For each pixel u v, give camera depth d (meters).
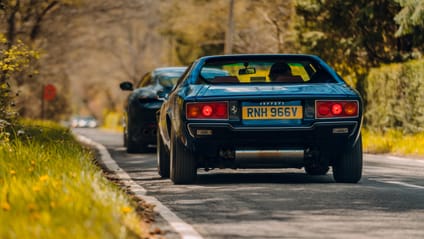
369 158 27.48
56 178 13.78
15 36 53.16
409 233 11.38
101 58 130.38
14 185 13.06
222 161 16.89
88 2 60.25
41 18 56.38
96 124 132.88
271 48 59.59
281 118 16.42
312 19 43.28
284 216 12.84
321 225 12.02
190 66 18.53
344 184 17.20
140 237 10.61
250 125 16.41
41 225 9.70
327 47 42.69
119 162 25.22
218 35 76.25
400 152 30.69
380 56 42.22
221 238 11.05
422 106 32.69
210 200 14.76
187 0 75.62
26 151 18.44
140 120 28.89
